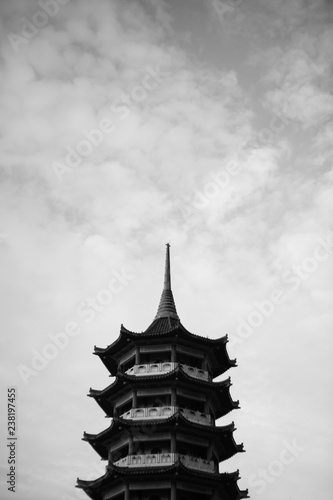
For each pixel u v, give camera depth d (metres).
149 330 74.00
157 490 63.44
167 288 79.81
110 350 73.44
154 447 66.25
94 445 71.44
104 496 67.06
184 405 69.50
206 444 67.00
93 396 71.88
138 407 68.75
